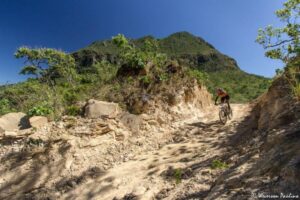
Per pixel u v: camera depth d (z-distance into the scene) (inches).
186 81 554.3
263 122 321.7
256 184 176.7
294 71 308.5
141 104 469.4
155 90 507.8
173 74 549.3
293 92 294.7
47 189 306.8
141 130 426.6
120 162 353.1
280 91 328.5
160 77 522.6
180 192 241.4
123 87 510.6
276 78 366.6
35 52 796.0
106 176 319.0
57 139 352.5
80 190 301.3
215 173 252.8
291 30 304.8
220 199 183.0
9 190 306.5
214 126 444.5
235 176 203.5
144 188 273.3
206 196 215.8
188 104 525.0
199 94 584.4
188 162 312.7
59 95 503.2
